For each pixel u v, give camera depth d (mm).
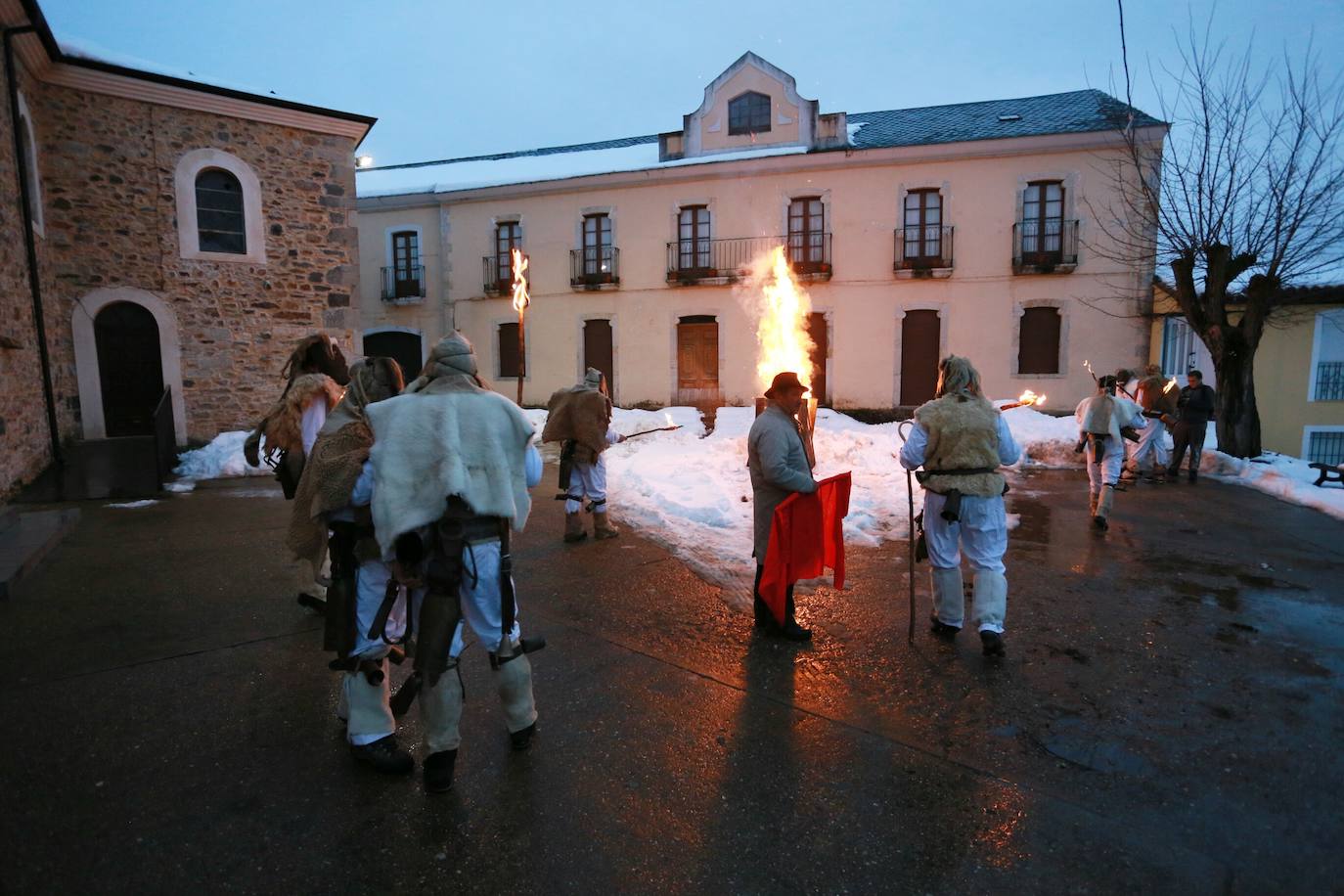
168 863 2203
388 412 2535
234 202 11961
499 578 2635
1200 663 3783
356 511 2617
